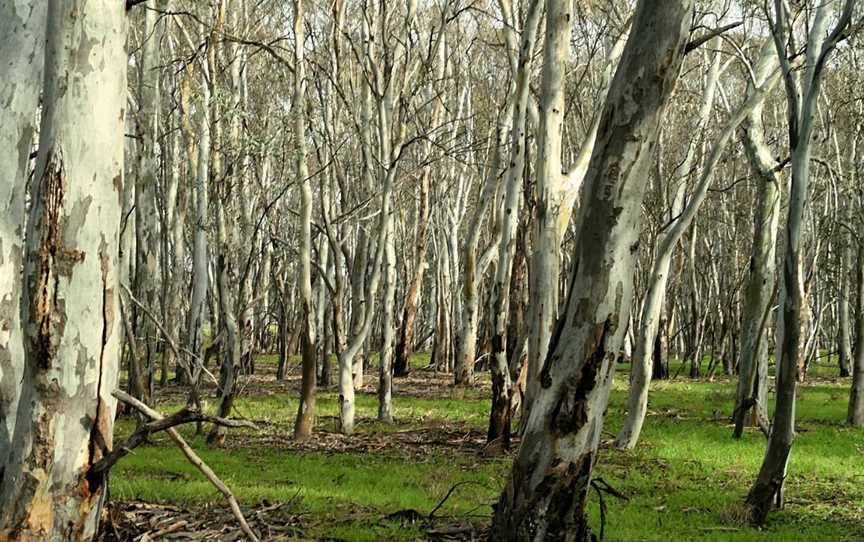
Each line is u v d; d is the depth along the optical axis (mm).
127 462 13078
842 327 39000
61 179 5445
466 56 30641
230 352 15867
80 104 5453
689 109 22484
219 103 16625
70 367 5500
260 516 8984
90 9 5441
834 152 32312
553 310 13312
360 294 23250
